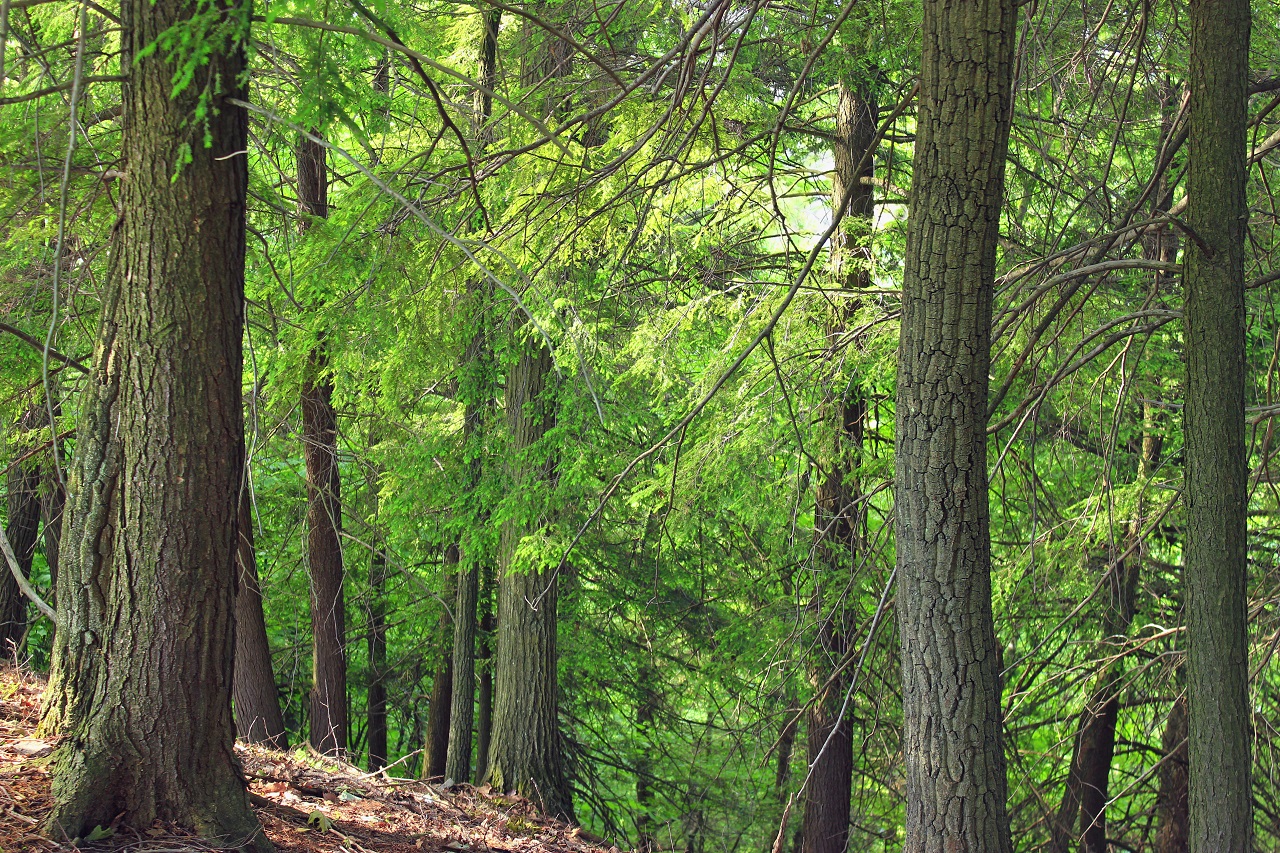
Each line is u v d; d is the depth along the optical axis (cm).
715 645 1245
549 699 1063
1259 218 743
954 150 419
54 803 379
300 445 1052
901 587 441
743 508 867
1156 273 648
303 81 361
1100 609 1019
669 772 1584
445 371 982
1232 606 504
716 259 944
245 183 409
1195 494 513
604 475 1038
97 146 536
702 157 714
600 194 623
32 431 822
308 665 1468
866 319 771
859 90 908
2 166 469
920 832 431
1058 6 702
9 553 345
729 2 456
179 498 394
